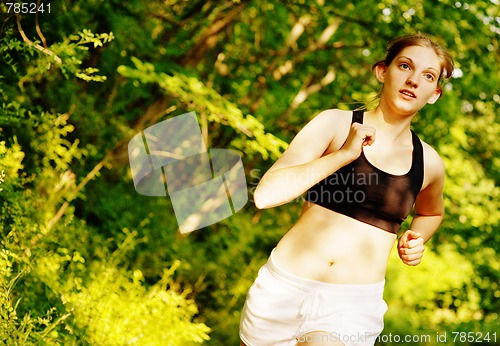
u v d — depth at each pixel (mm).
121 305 7055
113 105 9633
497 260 12609
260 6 11391
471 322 12539
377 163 4086
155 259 9516
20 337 5902
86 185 9156
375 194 4059
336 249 4070
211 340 9961
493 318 12680
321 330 4047
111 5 9586
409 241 4223
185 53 10602
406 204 4129
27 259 6445
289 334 4184
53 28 8781
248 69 11969
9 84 7914
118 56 9719
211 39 10648
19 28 7363
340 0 11430
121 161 9477
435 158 4340
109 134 9461
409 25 10805
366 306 4105
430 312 12328
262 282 4238
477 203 12219
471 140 12984
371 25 11328
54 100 8758
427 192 4566
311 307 4074
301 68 12398
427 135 12039
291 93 12188
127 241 8055
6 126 7660
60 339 6609
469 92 11570
